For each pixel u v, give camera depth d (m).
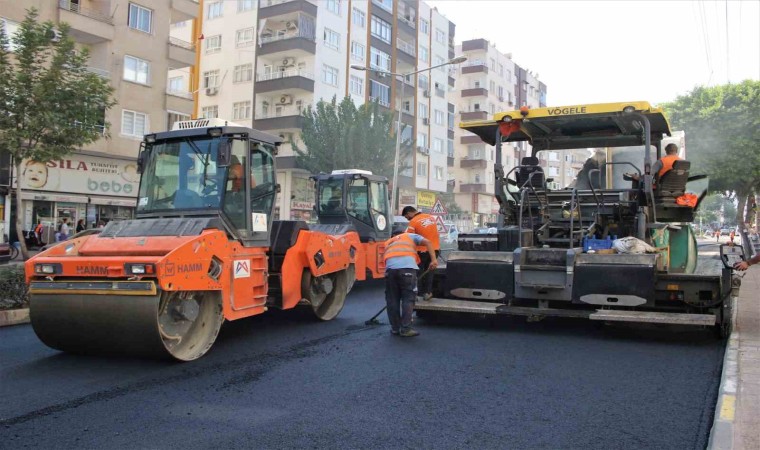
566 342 7.46
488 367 6.21
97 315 5.98
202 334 6.79
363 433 4.32
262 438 4.22
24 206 23.73
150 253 6.16
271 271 8.30
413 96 48.25
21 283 9.23
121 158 26.30
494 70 64.75
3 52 15.01
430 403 5.02
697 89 28.81
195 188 7.27
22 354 6.80
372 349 7.12
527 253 7.89
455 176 61.44
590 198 8.41
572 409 4.86
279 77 37.81
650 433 4.32
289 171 38.31
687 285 7.37
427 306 8.26
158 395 5.25
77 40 25.66
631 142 9.02
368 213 13.78
